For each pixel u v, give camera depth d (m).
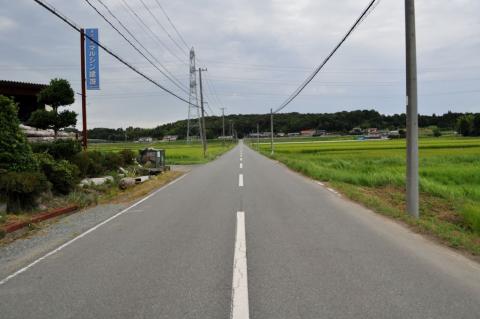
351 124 150.75
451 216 10.47
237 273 5.02
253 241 6.68
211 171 23.89
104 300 4.23
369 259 5.58
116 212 10.21
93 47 19.56
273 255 5.82
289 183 16.33
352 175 18.42
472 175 19.64
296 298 4.19
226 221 8.46
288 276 4.88
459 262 5.45
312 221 8.38
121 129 134.38
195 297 4.27
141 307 4.03
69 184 12.25
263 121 148.75
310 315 3.77
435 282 4.64
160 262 5.57
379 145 63.81
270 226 7.89
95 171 17.70
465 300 4.11
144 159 24.25
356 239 6.78
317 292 4.35
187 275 4.99
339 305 3.99
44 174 11.41
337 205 10.56
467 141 68.69
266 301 4.12
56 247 6.67
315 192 13.35
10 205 9.49
